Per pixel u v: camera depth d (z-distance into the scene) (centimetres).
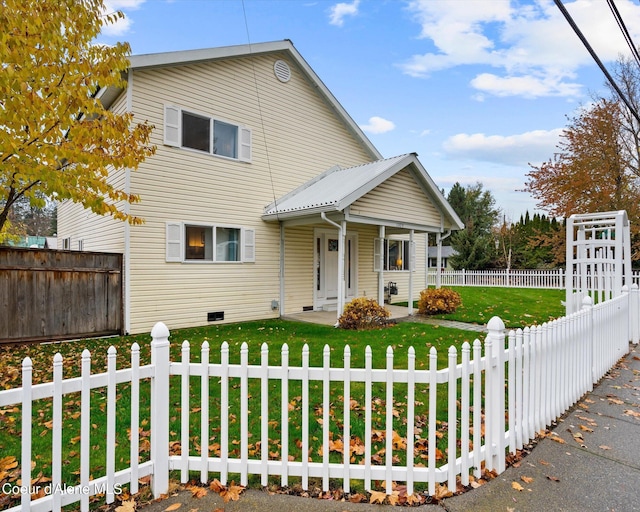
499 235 3309
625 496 251
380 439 326
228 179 1002
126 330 832
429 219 1127
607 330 552
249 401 416
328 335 788
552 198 1778
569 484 265
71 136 542
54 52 477
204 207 954
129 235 837
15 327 724
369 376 255
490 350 285
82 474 227
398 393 447
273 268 1093
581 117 1741
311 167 1203
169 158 893
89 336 798
